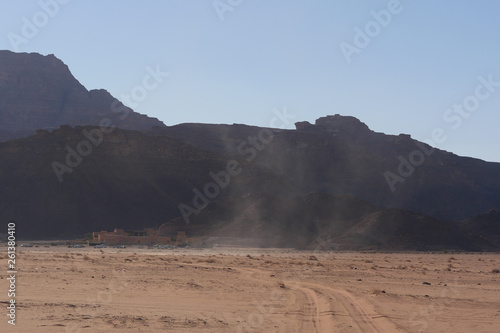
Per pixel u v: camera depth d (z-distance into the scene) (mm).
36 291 25812
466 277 46469
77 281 31359
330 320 18828
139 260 61438
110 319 18469
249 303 23891
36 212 185000
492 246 172625
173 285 30953
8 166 199250
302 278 39688
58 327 16672
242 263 61812
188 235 157500
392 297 27109
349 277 42469
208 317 19672
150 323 18000
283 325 18062
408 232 153875
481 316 21484
